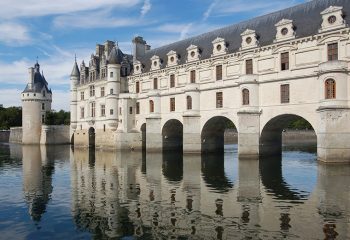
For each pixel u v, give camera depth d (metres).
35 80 105.81
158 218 19.70
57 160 52.81
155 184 30.28
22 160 53.44
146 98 68.88
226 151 65.69
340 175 31.47
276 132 51.03
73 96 90.69
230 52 52.31
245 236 16.41
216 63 53.84
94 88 81.56
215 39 54.59
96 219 19.77
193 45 58.44
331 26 39.94
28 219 19.98
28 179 34.16
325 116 37.75
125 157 56.34
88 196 25.75
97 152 68.88
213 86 54.22
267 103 46.53
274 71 45.62
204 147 57.28
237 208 21.47
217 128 59.03
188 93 57.12
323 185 27.58
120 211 21.36
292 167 39.38
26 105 103.25
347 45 38.50
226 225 18.14
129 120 71.25
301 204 21.97
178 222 18.86
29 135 102.88
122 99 71.75
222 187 28.42
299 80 43.16
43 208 22.44
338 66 37.53
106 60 77.50
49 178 34.66
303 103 42.62
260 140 47.38
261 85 47.31
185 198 24.56
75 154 64.25
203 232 17.16
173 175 35.28
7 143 115.44
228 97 51.94
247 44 49.28
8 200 24.78
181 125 66.62
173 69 62.03
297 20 45.91
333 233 16.48
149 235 16.97
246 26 53.84
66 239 16.66
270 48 46.16
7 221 19.61
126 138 70.75
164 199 24.39
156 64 66.81
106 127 74.88
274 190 26.69
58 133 101.12
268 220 18.80
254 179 31.97
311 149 67.69
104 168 42.00
